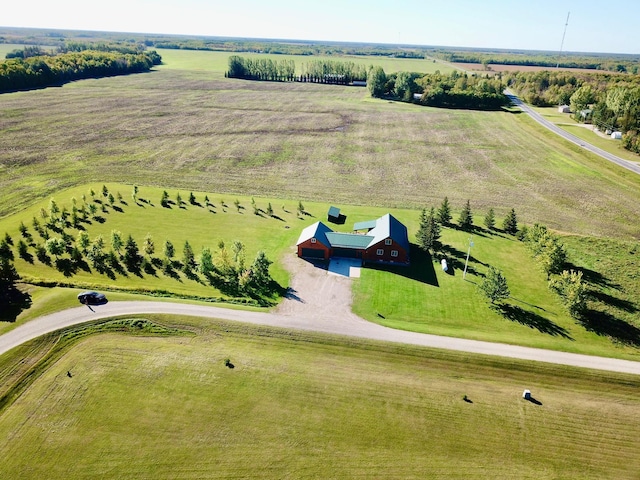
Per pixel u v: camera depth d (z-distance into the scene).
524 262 56.06
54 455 29.02
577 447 30.89
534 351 39.47
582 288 44.34
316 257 55.31
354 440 30.77
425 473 28.81
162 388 34.19
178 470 28.31
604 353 39.66
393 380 36.09
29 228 59.94
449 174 89.50
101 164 88.50
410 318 44.12
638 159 95.44
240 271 50.59
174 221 63.94
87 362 36.44
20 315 41.41
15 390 33.69
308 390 34.62
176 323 41.19
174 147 102.00
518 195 78.50
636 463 29.92
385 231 55.47
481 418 32.81
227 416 32.09
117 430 30.77
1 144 98.38
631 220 68.38
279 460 29.19
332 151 103.50
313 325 41.91
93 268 51.12
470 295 48.59
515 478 28.69
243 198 73.44
